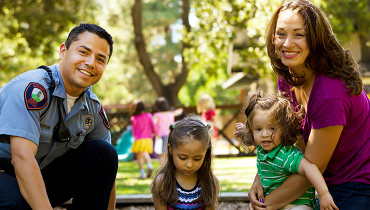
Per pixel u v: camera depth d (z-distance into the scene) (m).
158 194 2.58
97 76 2.36
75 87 2.36
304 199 2.41
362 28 10.59
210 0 10.07
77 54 2.30
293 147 2.48
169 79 27.48
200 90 27.16
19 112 2.14
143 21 23.55
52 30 12.14
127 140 10.69
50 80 2.33
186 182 2.63
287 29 2.28
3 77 16.05
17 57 14.38
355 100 2.22
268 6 8.07
